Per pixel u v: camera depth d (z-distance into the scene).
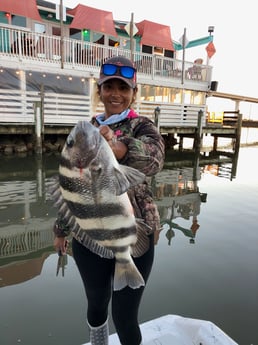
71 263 4.38
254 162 15.97
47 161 12.16
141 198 1.63
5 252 4.80
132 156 1.34
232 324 3.16
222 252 4.85
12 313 3.24
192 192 9.12
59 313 3.27
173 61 17.34
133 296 1.65
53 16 15.66
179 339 2.20
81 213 1.26
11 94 13.02
